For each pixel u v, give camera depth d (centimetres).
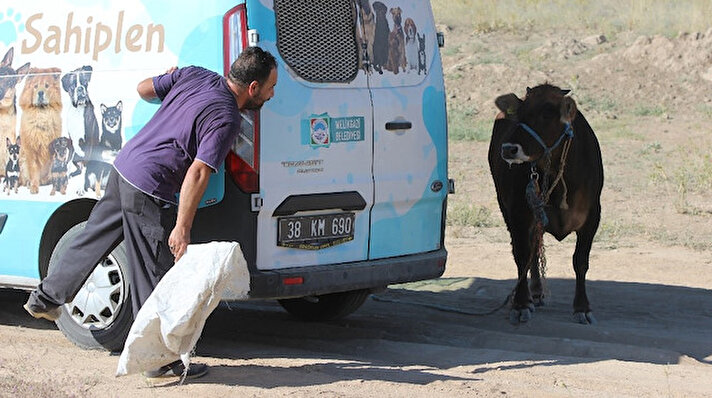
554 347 727
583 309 826
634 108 2084
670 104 2097
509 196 865
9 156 717
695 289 945
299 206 652
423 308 873
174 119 583
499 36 2455
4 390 572
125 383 602
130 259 597
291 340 748
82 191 681
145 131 593
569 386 615
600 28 2438
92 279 679
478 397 574
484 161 1759
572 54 2306
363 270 689
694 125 1980
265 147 634
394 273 710
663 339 748
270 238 646
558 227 848
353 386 592
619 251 1125
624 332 770
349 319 825
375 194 695
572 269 1035
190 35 636
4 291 920
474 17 2542
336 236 681
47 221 702
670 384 621
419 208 735
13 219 719
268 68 586
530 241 851
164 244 592
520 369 656
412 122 719
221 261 553
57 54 695
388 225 713
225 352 700
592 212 841
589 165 828
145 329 560
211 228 632
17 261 721
